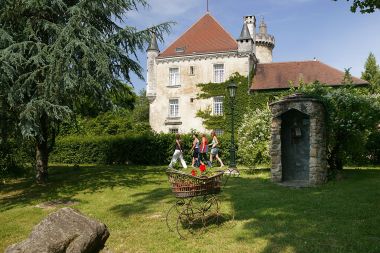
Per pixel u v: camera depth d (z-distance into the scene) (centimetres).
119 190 1111
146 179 1337
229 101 3123
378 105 1336
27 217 805
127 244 593
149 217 760
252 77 3209
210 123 3183
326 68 3091
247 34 3152
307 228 625
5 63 1016
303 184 1083
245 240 583
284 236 588
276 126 1160
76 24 1124
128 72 1373
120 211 827
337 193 916
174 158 1658
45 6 1152
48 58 1071
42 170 1312
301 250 525
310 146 1085
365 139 1327
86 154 2269
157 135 2086
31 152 1440
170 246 575
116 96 1391
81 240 425
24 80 1142
